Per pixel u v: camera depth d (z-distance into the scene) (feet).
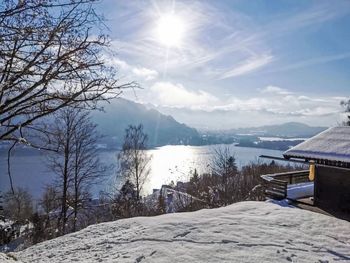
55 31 11.34
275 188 60.95
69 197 82.69
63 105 11.96
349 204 49.01
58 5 11.59
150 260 29.12
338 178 50.39
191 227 38.22
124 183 115.55
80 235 44.09
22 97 11.50
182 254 30.27
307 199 57.82
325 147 51.49
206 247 32.01
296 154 53.57
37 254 38.83
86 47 11.85
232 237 35.04
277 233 37.60
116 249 33.91
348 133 53.57
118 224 45.47
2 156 12.19
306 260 30.35
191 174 105.29
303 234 38.27
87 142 82.79
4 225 78.23
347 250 33.99
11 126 11.85
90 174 85.56
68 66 11.57
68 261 32.81
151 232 37.24
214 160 113.60
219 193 91.76
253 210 48.16
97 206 94.94
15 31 11.11
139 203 96.94
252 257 30.01
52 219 84.89
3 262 25.00
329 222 43.11
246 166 115.96
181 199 94.84
